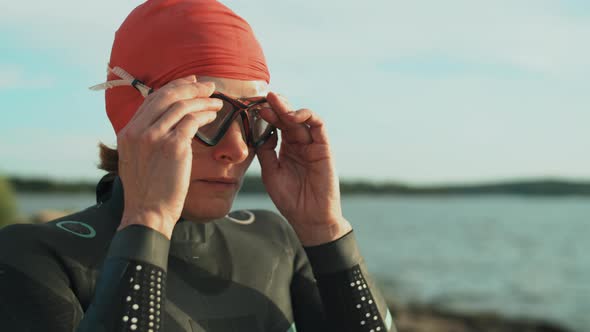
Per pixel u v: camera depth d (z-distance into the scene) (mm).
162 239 1555
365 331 1908
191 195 1706
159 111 1587
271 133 1980
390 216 97688
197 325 1747
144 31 1790
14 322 1512
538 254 38469
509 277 26922
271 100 1834
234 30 1795
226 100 1705
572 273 28531
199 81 1728
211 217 1734
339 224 1998
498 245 44844
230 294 1877
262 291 1964
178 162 1565
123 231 1554
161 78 1746
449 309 17281
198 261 1889
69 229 1780
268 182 2004
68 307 1596
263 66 1851
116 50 1881
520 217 97125
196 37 1743
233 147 1695
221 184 1718
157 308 1496
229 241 2029
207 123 1667
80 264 1692
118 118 1868
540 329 14773
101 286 1502
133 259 1506
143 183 1568
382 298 2031
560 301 20125
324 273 1956
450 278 26250
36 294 1558
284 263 2137
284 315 1990
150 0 1847
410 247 42438
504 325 14984
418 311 16422
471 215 104312
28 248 1635
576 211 124938
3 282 1548
